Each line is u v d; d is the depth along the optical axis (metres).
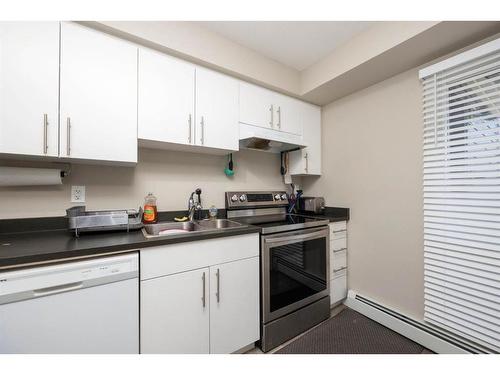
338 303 2.10
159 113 1.43
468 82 1.35
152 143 1.52
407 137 1.67
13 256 0.86
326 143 2.33
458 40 1.34
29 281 0.88
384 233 1.81
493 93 1.25
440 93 1.46
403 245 1.69
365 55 1.57
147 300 1.12
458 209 1.37
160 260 1.16
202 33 1.56
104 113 1.25
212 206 2.02
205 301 1.30
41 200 1.39
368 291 1.93
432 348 1.45
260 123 1.90
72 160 1.30
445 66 1.40
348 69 1.69
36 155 1.10
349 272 2.09
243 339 1.44
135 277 1.09
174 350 1.20
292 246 1.70
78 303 0.97
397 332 1.65
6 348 0.85
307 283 1.77
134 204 1.68
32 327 0.89
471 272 1.31
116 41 1.29
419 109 1.60
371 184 1.92
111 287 1.03
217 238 1.34
